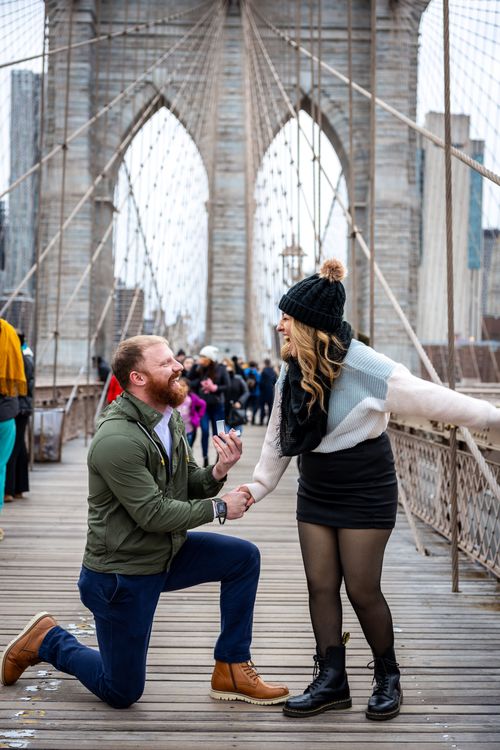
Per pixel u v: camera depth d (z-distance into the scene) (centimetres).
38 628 263
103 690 243
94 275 2581
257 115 2436
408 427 629
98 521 235
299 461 250
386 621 246
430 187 2655
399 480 625
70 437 1267
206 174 2698
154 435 236
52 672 278
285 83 2642
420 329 2634
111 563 233
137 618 235
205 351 932
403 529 567
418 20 2616
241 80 2672
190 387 941
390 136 2620
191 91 2661
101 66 2678
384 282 561
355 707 252
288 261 1884
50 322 2555
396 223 2608
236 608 254
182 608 362
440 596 390
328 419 231
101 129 2658
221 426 255
